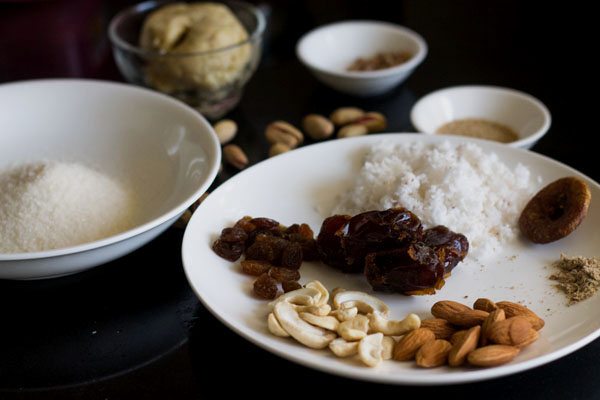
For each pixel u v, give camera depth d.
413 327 0.43
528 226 0.50
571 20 0.80
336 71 0.67
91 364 0.44
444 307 0.44
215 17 0.67
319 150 0.56
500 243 0.50
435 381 0.39
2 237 0.49
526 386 0.42
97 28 0.87
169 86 0.65
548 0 0.84
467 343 0.40
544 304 0.45
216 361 0.44
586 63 0.73
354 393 0.42
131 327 0.46
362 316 0.43
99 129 0.58
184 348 0.45
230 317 0.42
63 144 0.58
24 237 0.49
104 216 0.51
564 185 0.50
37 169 0.52
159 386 0.43
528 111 0.62
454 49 0.77
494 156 0.53
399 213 0.47
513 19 0.81
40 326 0.47
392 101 0.69
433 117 0.63
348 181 0.55
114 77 0.77
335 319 0.43
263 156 0.62
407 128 0.65
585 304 0.44
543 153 0.60
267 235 0.49
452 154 0.53
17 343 0.46
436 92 0.64
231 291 0.46
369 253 0.46
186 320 0.47
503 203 0.52
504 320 0.42
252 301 0.45
